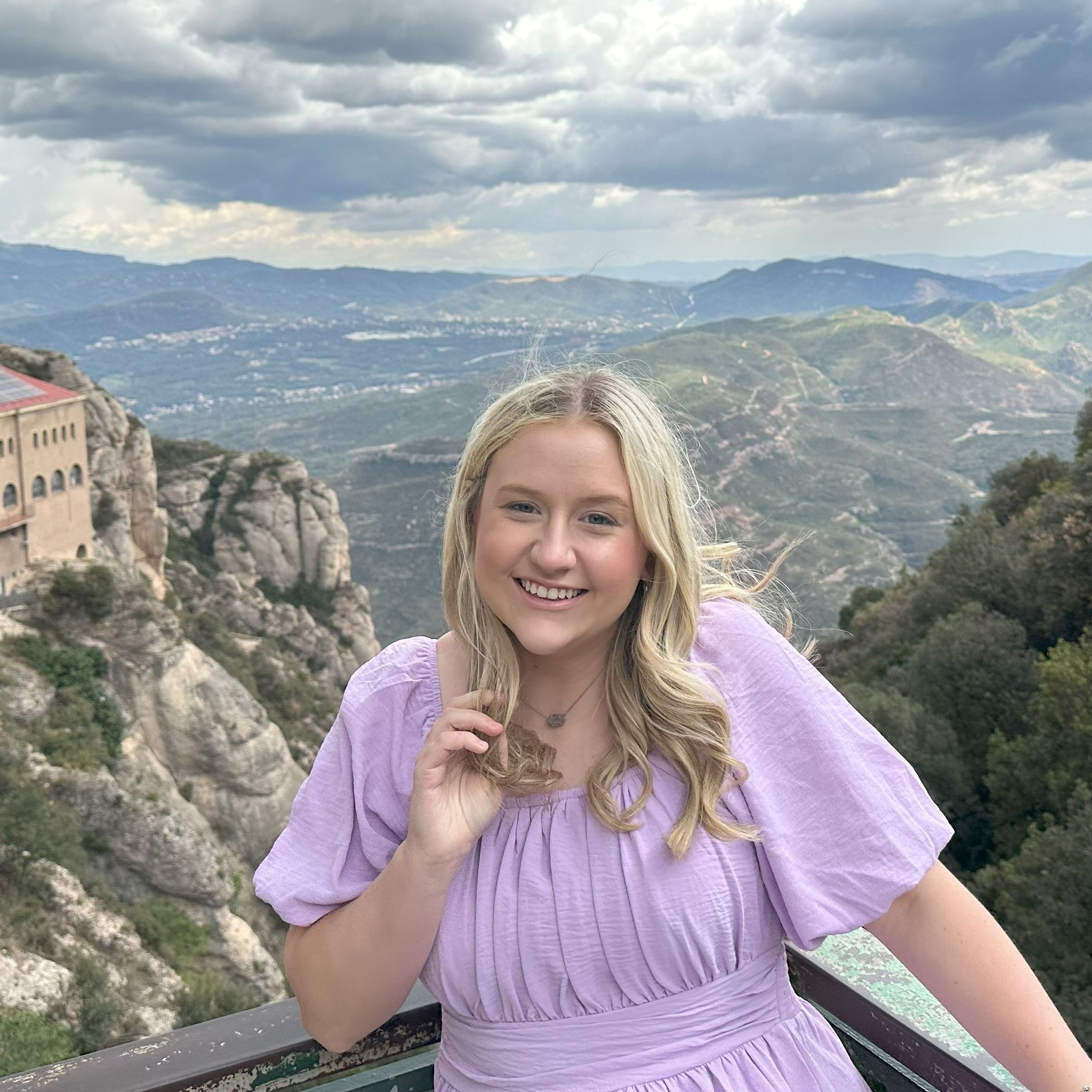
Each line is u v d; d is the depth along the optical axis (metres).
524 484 1.86
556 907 1.83
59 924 41.97
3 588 59.16
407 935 1.81
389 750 2.06
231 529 101.69
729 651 2.02
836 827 1.88
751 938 1.91
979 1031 1.76
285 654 89.88
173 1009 43.28
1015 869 24.98
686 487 1.94
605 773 1.86
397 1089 2.11
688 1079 1.83
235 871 58.06
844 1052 2.00
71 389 80.38
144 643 58.66
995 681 33.44
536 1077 1.85
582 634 1.87
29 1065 33.78
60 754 49.88
